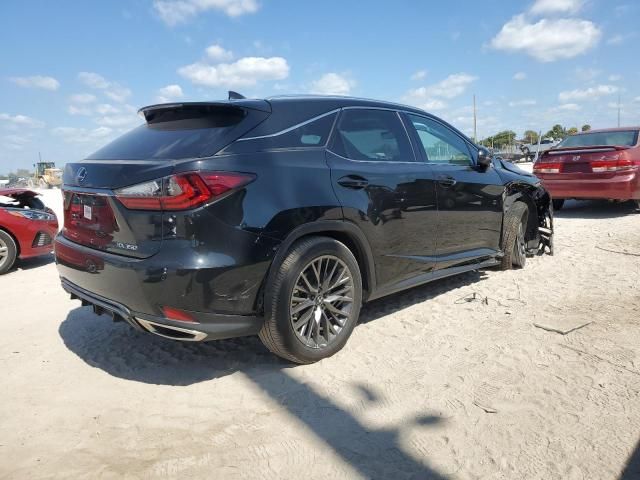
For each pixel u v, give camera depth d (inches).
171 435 103.1
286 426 105.0
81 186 130.9
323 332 134.0
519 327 152.5
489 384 118.6
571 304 171.0
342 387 120.0
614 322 152.6
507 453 93.4
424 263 164.1
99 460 95.7
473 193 186.1
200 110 130.4
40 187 1481.3
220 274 111.8
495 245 204.8
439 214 169.0
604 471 87.6
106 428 106.6
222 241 112.6
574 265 223.8
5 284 241.0
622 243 265.6
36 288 230.2
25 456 97.7
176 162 113.5
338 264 135.1
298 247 125.0
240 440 100.6
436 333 150.8
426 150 174.2
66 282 143.3
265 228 117.9
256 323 120.9
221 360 138.2
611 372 121.7
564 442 95.9
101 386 125.9
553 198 374.0
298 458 94.4
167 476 90.3
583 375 120.9
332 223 131.8
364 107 157.2
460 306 174.6
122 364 138.4
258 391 120.0
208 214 111.1
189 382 126.3
